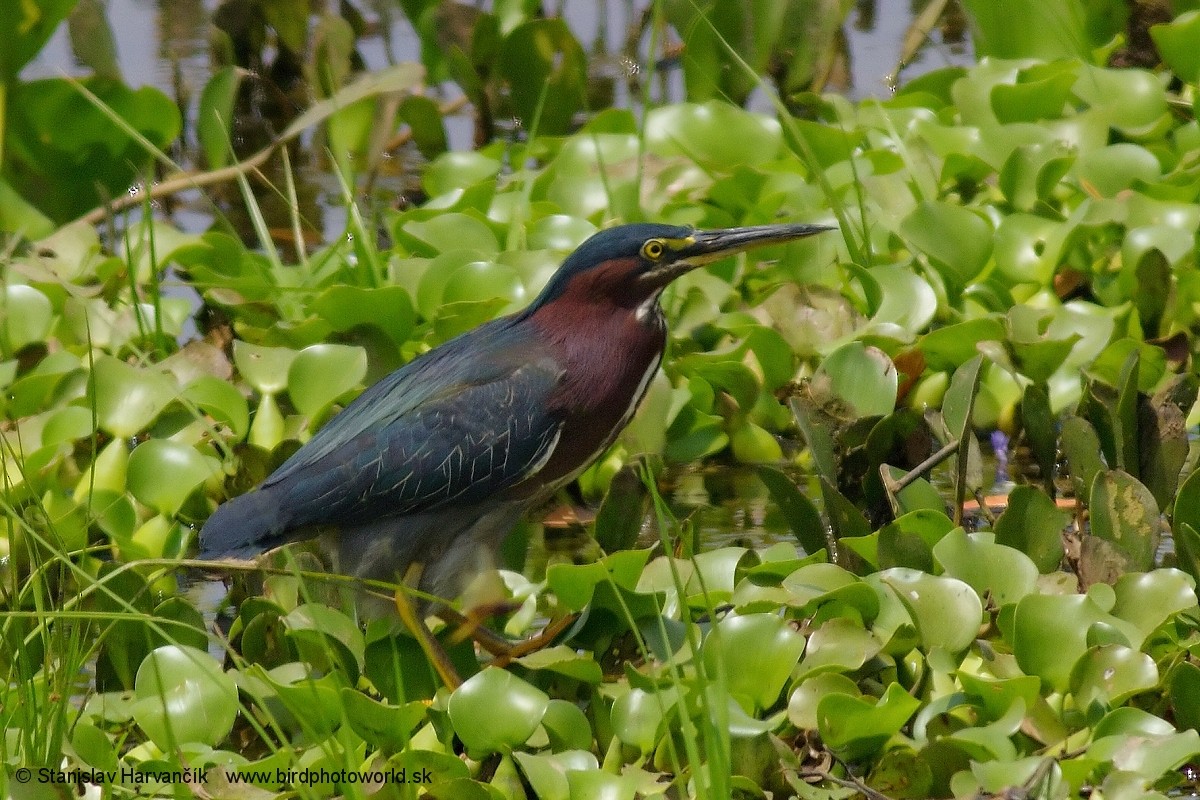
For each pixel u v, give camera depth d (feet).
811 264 40.50
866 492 31.94
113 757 24.13
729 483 36.42
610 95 57.47
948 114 48.03
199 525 34.14
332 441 29.89
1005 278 40.24
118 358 38.55
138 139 44.37
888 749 23.59
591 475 36.32
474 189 44.34
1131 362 30.30
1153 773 21.93
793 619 26.43
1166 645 25.20
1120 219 38.50
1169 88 51.06
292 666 26.45
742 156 46.21
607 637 27.07
